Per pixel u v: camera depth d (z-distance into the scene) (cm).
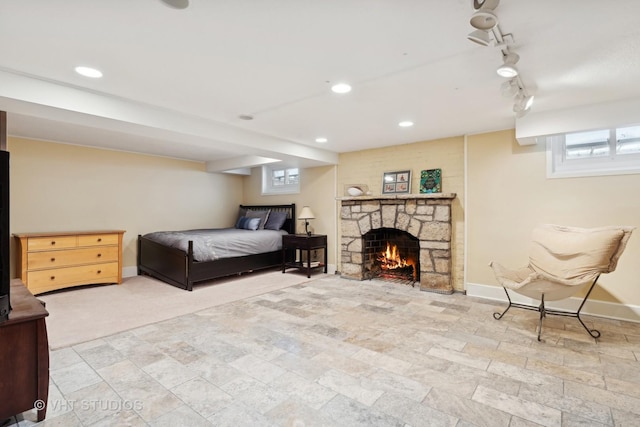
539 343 267
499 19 165
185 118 331
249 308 360
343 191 549
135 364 229
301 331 291
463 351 252
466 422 168
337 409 179
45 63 215
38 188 450
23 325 165
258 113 327
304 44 192
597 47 194
